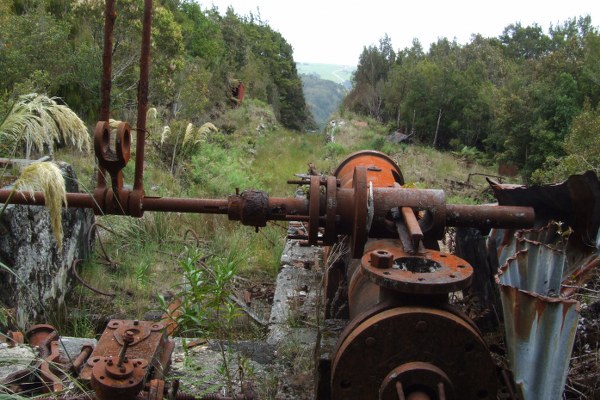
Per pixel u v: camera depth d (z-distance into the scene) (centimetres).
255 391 388
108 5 359
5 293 499
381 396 272
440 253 311
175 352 441
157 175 1168
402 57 3822
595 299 383
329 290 462
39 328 412
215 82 2525
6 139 564
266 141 2333
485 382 278
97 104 1279
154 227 812
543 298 277
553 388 282
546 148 1576
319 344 343
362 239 337
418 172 1644
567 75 1634
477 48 3350
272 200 367
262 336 527
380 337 275
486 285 429
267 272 755
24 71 1015
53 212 333
